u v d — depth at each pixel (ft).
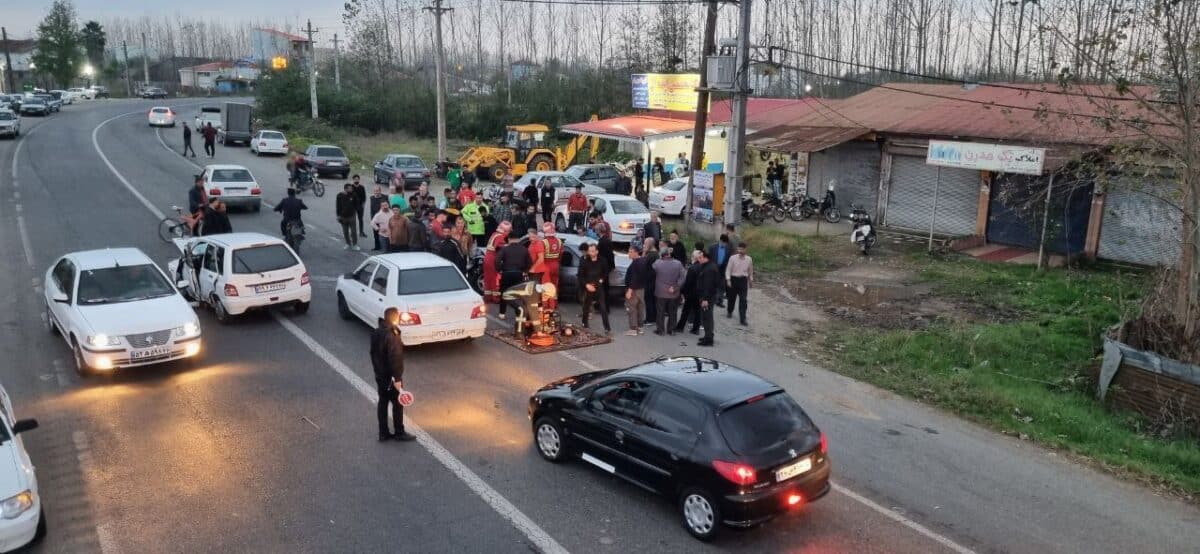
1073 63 49.14
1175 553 24.53
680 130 105.09
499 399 36.35
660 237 62.23
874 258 69.87
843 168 88.38
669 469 25.12
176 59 449.48
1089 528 25.96
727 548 24.07
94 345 36.35
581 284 47.57
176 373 38.99
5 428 24.82
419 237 58.65
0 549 22.36
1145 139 43.39
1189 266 39.63
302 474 28.50
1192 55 39.70
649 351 43.98
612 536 24.75
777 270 65.62
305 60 239.50
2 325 45.91
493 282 51.96
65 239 67.77
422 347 44.19
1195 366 35.70
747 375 27.04
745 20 60.23
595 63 237.86
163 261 61.82
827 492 25.49
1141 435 35.24
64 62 305.53
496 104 191.31
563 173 94.22
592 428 27.84
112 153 127.95
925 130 77.51
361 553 23.54
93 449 30.27
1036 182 63.21
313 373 39.29
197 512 25.77
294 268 48.34
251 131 156.35
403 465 29.40
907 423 34.88
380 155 156.76
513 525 25.30
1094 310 51.37
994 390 38.22
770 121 100.94
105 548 23.65
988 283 60.39
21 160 114.73
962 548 24.40
